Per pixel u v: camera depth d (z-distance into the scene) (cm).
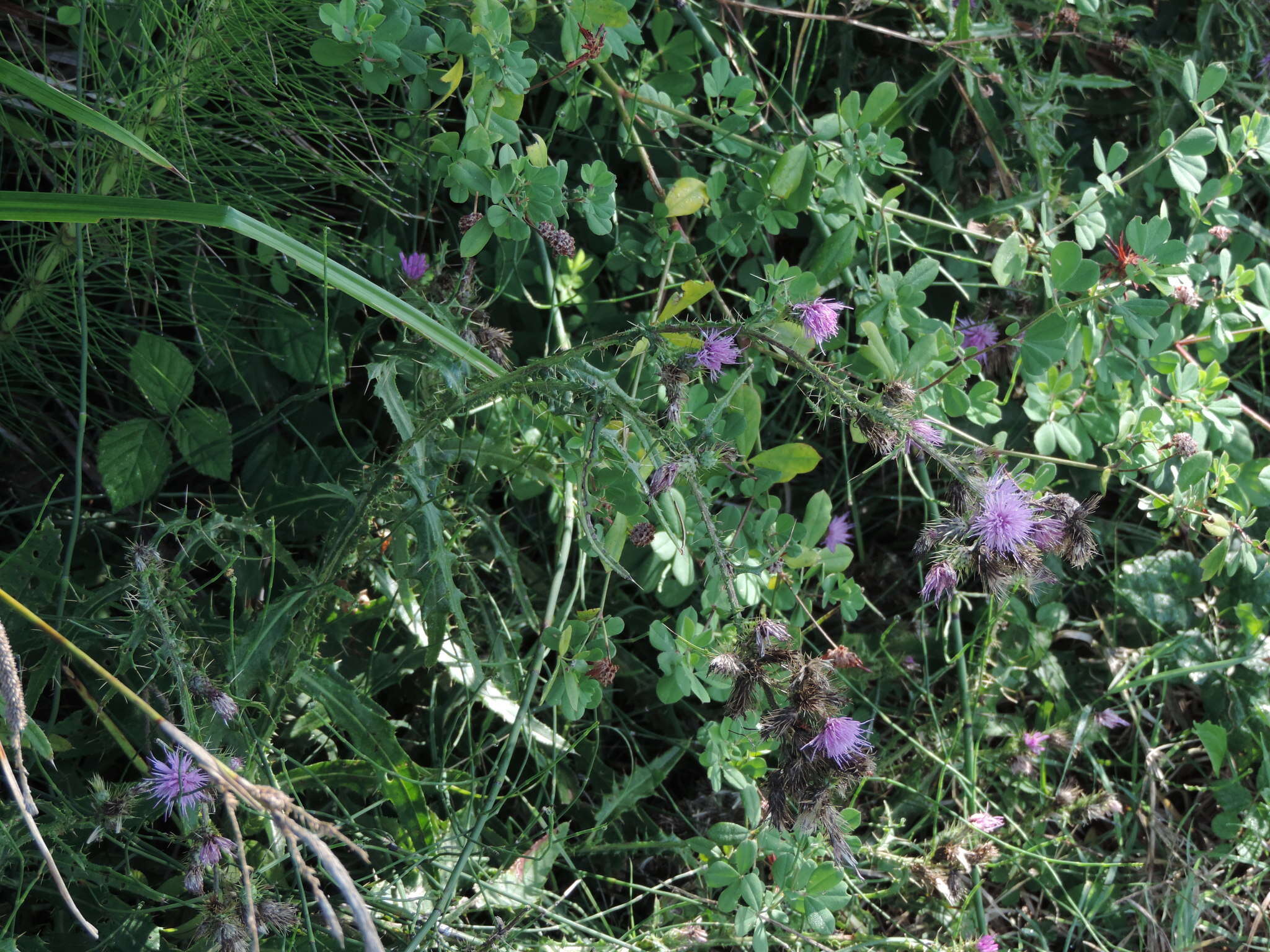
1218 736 192
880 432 126
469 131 149
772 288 152
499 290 171
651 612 193
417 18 152
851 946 160
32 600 151
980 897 173
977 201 214
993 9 207
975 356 187
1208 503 199
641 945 162
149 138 160
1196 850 193
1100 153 183
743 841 152
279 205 180
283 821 92
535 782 161
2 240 173
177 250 183
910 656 203
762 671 118
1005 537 118
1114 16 212
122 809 129
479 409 165
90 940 142
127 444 174
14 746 98
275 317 189
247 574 175
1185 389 181
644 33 202
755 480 162
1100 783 204
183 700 125
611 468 152
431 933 147
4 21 181
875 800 196
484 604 188
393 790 159
